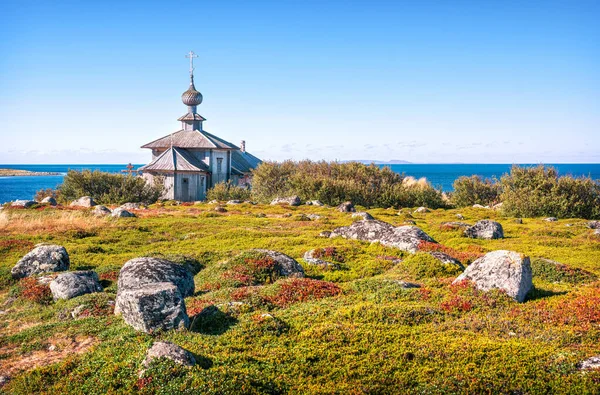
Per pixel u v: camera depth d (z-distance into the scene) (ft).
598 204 148.77
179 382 30.37
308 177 192.34
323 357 35.40
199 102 265.75
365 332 38.91
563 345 36.52
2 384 34.86
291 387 31.81
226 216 137.59
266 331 39.42
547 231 104.06
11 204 150.00
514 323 41.34
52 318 50.67
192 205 176.35
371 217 130.52
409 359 34.99
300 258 77.46
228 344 36.94
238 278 59.57
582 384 30.89
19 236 95.55
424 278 59.77
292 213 148.05
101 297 53.67
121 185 191.62
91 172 198.59
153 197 195.31
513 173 168.66
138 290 40.83
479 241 94.22
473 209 168.45
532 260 64.64
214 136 274.36
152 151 255.50
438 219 135.85
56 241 92.68
